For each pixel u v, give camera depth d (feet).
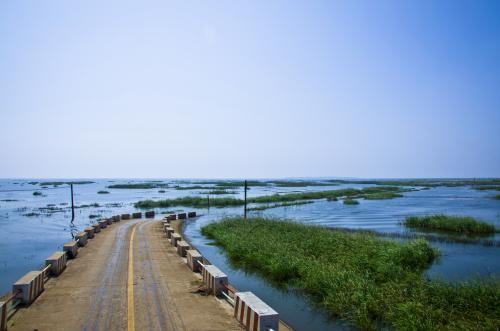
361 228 113.60
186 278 44.70
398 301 38.11
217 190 418.92
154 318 30.83
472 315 35.24
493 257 70.74
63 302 35.01
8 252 80.12
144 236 84.94
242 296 30.35
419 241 71.56
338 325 36.14
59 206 211.41
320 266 51.03
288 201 237.25
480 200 236.84
